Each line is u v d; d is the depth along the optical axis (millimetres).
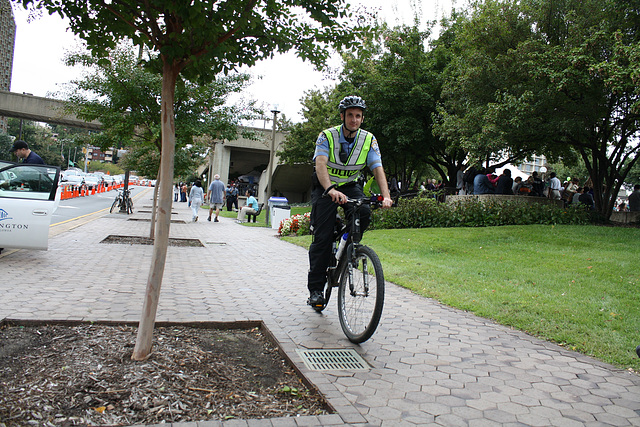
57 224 12758
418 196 15367
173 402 2424
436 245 9797
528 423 2510
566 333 4215
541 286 6133
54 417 2191
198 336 3562
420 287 6195
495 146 13625
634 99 12680
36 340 3182
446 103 17375
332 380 2928
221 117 10281
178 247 10164
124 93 9172
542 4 13602
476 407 2680
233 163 51594
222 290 5609
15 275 5586
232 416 2371
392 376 3088
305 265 8273
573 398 2873
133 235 11359
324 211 4199
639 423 2562
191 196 18812
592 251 8844
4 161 6734
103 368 2691
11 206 6613
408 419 2475
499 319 4727
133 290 5191
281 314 4496
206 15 2711
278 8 3104
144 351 2861
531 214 13352
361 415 2471
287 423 2318
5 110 31859
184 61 2959
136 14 2898
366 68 21719
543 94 12469
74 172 51781
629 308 5020
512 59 13492
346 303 3975
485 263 7875
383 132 21578
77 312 3988
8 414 2174
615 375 3307
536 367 3408
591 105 12930
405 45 21312
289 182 41719
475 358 3559
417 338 4004
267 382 2863
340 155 4047
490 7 14523
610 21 12906
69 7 2984
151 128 9188
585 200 16875
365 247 3729
